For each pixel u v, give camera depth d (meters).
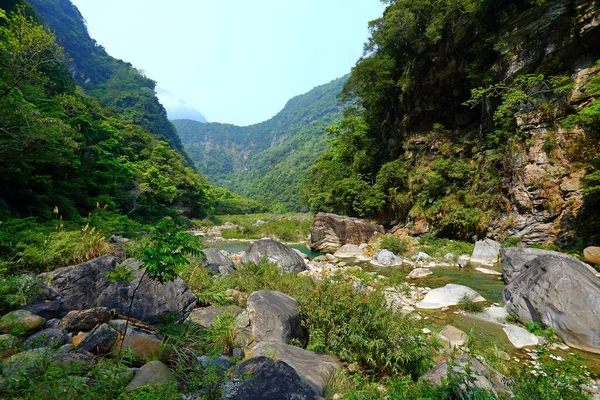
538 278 6.70
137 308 5.03
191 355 3.69
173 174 54.66
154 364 3.21
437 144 23.53
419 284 10.49
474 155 20.56
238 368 3.28
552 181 13.97
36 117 11.59
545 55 15.59
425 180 22.30
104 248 7.33
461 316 7.25
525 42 16.59
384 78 26.78
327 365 4.04
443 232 20.00
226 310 5.74
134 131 59.00
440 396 2.93
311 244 22.52
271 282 7.55
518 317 6.80
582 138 13.52
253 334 4.79
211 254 10.33
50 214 13.97
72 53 102.06
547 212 13.98
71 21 115.75
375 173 30.08
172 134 113.56
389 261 14.73
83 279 5.23
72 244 7.04
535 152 14.95
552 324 5.89
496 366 4.65
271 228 32.62
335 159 36.28
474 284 10.36
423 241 19.48
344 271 12.00
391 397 3.10
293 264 11.48
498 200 16.94
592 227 12.28
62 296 5.00
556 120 14.60
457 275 11.77
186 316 5.25
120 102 97.06
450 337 5.77
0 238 7.00
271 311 4.92
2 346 3.35
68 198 18.03
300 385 3.02
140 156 55.72
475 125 22.45
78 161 17.20
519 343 5.67
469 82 21.88
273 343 4.32
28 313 4.36
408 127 26.61
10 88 11.19
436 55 22.91
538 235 13.97
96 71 110.56
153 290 5.24
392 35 24.52
